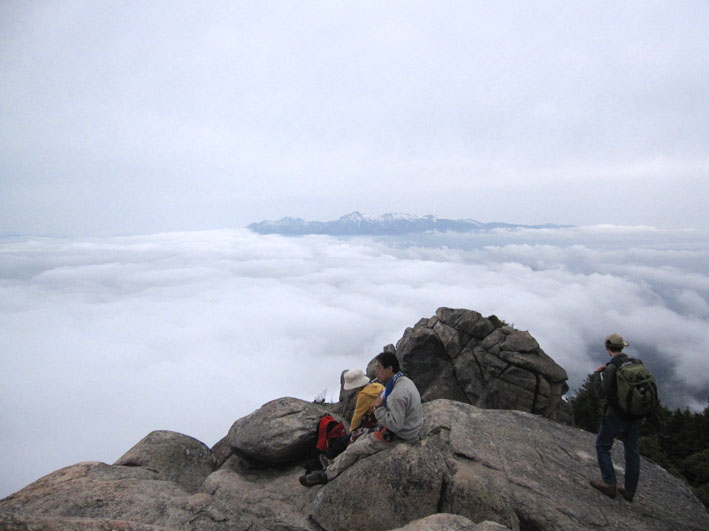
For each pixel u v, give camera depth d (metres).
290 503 6.86
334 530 5.84
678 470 25.81
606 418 6.63
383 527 5.63
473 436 7.89
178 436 8.97
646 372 6.20
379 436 6.21
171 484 6.41
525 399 15.57
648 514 6.36
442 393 17.03
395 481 5.82
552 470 7.21
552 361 16.23
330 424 7.79
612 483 6.68
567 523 5.92
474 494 5.80
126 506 5.51
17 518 3.39
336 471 6.51
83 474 6.55
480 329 18.44
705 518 6.48
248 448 8.18
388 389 6.20
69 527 3.48
